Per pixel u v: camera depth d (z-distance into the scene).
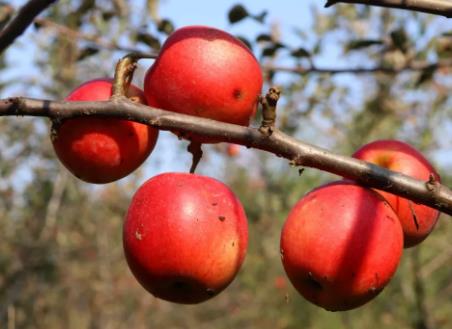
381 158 0.81
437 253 2.11
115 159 0.80
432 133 1.74
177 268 0.76
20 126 2.06
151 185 0.77
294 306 2.90
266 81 1.25
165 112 0.76
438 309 2.27
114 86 0.77
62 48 1.48
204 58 0.79
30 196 2.10
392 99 1.71
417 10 0.77
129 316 2.86
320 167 0.75
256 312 3.01
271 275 2.85
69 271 2.44
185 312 3.13
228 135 0.75
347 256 0.75
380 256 0.75
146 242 0.76
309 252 0.75
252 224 2.35
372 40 1.13
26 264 2.08
